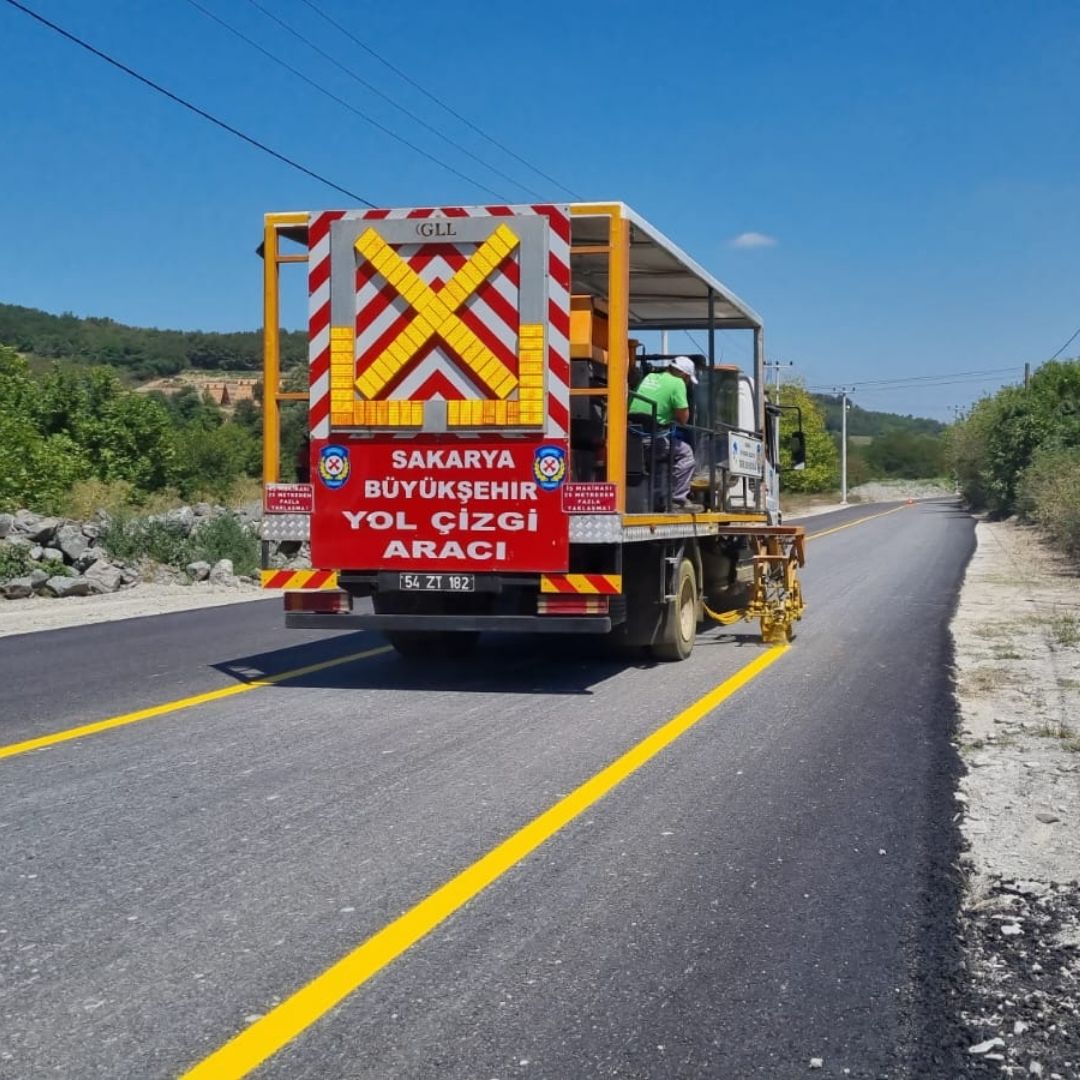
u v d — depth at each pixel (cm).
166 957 458
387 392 982
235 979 439
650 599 1121
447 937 477
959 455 6519
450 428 973
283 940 473
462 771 727
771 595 1298
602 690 1008
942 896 524
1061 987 437
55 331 11994
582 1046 391
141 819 629
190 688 1018
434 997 425
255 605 1739
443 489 980
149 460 3822
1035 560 2581
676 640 1145
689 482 1192
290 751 780
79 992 429
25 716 895
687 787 695
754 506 1537
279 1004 419
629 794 679
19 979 439
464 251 966
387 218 975
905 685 1030
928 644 1280
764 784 703
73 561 1931
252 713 906
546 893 525
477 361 966
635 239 1023
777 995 429
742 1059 384
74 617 1571
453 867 556
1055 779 714
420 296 973
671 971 447
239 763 747
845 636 1352
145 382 11106
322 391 998
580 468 1008
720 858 572
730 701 957
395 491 988
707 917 499
